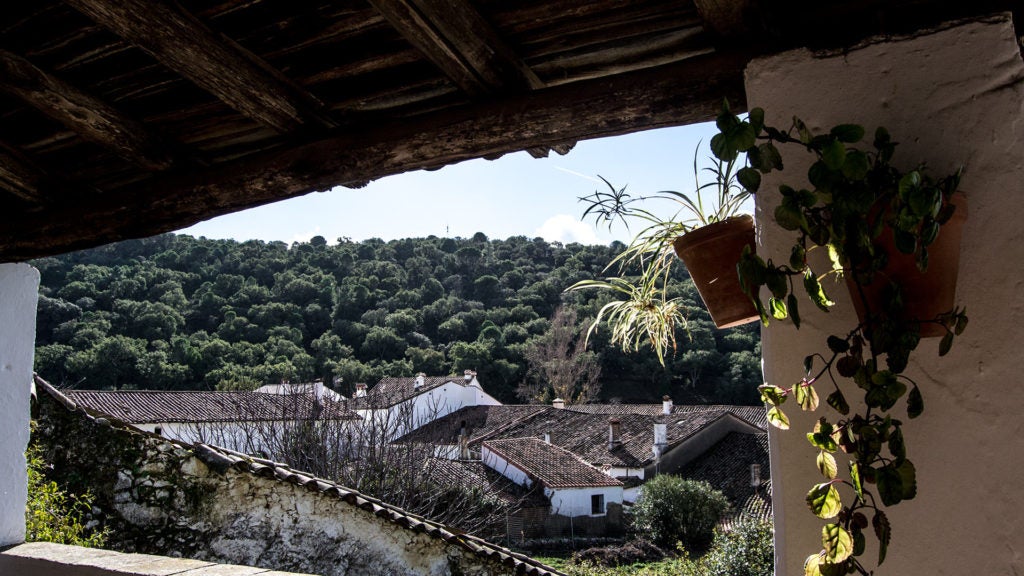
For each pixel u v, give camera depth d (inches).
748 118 47.8
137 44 68.0
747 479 976.3
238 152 89.3
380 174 76.7
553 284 2009.1
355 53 70.5
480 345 1813.5
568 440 1160.2
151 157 87.5
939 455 48.3
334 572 201.3
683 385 1675.7
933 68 50.8
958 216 46.1
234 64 70.8
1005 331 47.0
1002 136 48.4
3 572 110.6
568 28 63.2
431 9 59.7
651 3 59.2
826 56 53.7
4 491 118.2
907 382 49.6
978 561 46.6
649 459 1029.8
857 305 47.7
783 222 47.4
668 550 800.9
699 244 61.8
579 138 66.4
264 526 198.4
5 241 105.2
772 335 53.8
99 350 1339.8
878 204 46.1
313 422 426.0
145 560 104.0
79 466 201.6
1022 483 45.8
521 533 864.9
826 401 51.5
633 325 78.4
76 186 99.3
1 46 74.1
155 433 208.2
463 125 69.5
